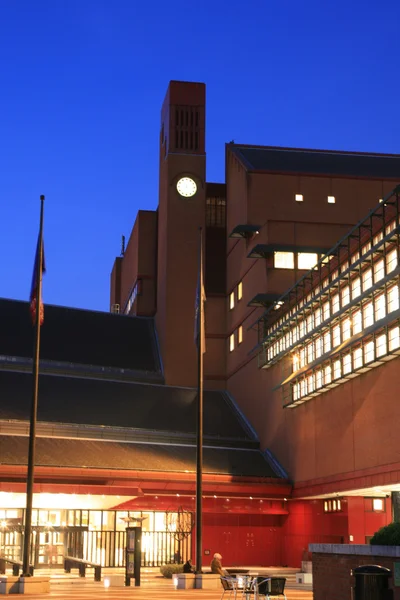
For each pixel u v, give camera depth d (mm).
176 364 84125
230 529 63812
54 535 58656
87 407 72062
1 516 58219
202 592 36875
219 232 87812
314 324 59688
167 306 85500
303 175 78188
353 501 57312
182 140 88688
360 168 82938
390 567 21391
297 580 47250
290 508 64500
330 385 55750
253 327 73688
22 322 86500
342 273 53312
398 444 46906
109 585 42031
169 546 61156
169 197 87500
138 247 95375
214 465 65375
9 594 34594
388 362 48562
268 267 70375
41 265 39156
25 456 59906
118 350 86875
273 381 68750
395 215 47719
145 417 72938
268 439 69812
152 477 61438
